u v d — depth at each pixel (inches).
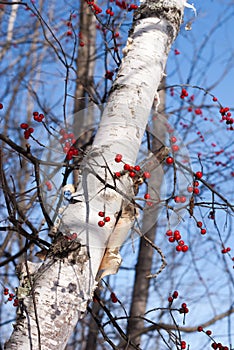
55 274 88.7
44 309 87.1
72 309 88.0
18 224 105.6
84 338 244.1
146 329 205.5
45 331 86.4
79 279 89.1
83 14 226.5
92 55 217.3
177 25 122.8
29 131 103.4
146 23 117.8
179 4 123.8
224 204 110.2
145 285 222.1
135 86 104.7
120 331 119.7
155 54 111.8
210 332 124.1
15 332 87.8
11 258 118.4
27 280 91.7
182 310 114.3
